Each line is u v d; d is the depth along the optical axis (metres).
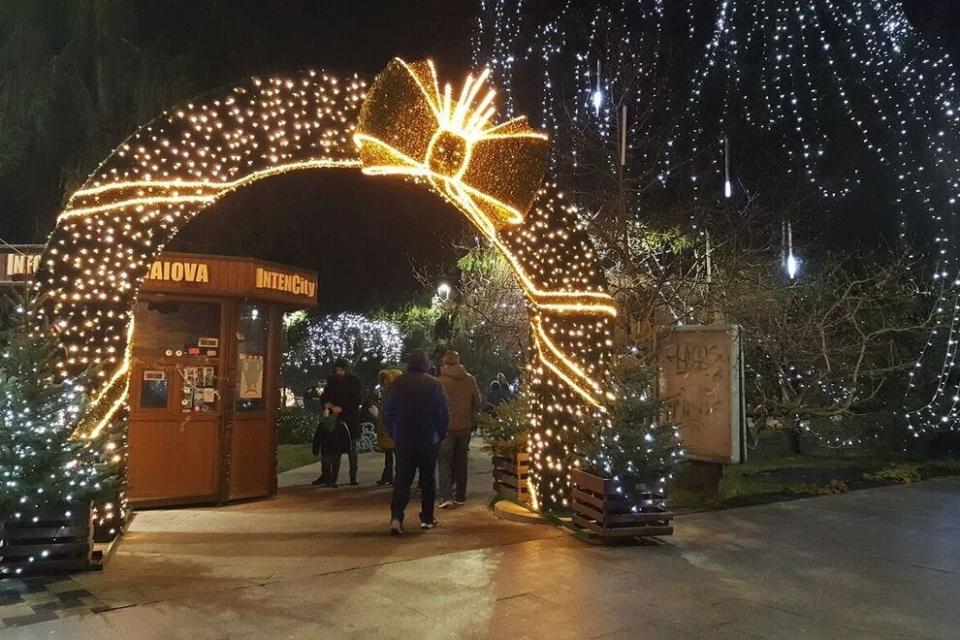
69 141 18.00
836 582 6.02
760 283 12.87
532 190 7.88
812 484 10.70
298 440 18.02
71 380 6.12
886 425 13.50
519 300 16.67
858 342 13.56
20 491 5.72
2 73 17.16
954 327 13.88
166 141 6.95
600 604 5.39
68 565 5.95
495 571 6.16
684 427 8.91
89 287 6.68
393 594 5.52
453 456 9.34
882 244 15.65
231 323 9.56
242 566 6.23
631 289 11.87
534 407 8.59
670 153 15.17
